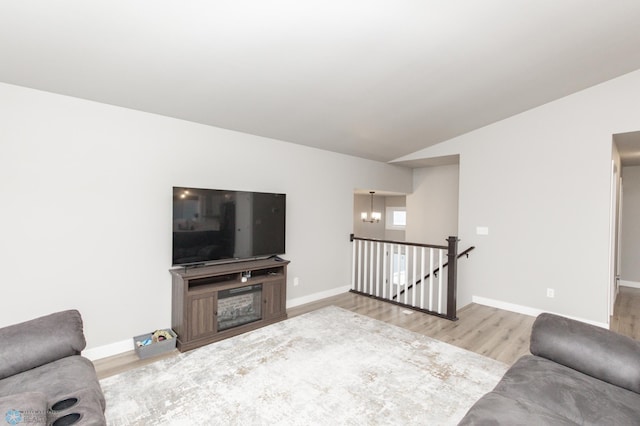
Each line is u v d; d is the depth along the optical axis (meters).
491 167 4.46
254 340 3.01
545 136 3.98
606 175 3.57
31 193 2.54
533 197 4.09
